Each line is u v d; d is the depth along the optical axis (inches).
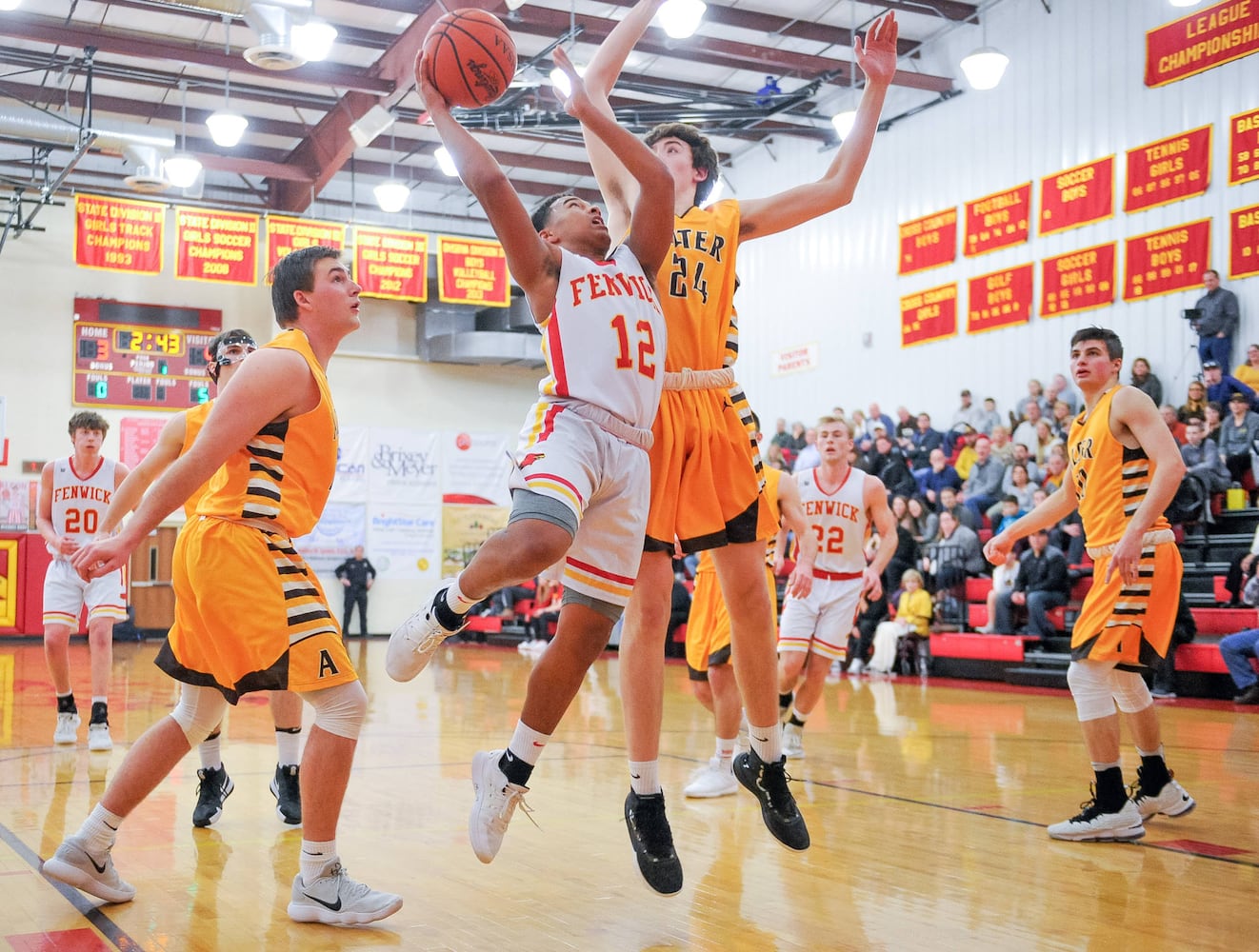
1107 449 149.9
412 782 182.4
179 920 103.4
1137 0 477.1
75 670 438.9
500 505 802.2
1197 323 440.1
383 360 784.3
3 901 109.5
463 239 622.5
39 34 513.3
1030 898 112.7
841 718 292.4
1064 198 504.4
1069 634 420.5
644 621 107.7
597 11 534.0
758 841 140.6
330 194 745.6
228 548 105.0
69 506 229.0
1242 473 416.2
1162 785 154.3
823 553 219.9
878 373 600.1
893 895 113.7
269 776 185.9
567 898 112.1
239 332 143.8
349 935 99.1
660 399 107.4
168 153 586.9
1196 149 453.1
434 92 98.3
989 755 220.5
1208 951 94.6
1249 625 368.8
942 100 564.4
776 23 552.4
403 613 773.9
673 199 103.7
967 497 497.4
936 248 566.3
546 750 221.8
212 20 530.6
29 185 639.1
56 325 693.3
